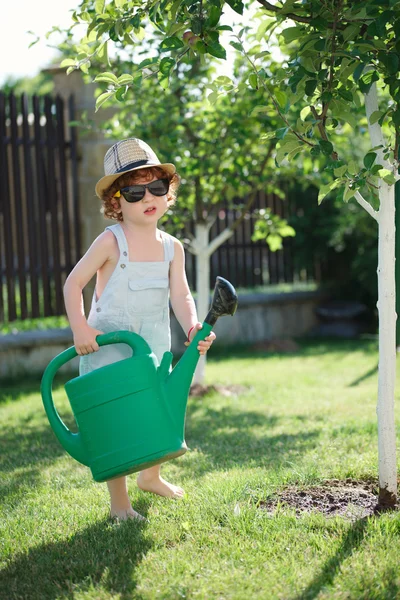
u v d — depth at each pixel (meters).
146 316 3.21
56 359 3.07
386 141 3.40
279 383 7.24
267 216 7.47
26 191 8.02
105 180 3.12
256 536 2.92
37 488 3.80
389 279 3.20
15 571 2.75
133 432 2.88
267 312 11.23
